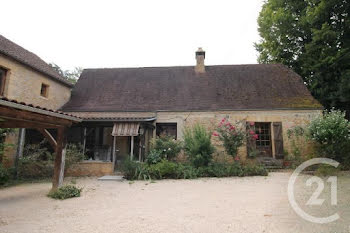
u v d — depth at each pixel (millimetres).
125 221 4098
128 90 14281
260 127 12297
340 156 9164
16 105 4781
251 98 12633
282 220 3912
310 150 10945
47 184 8609
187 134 10781
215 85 14016
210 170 9438
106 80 15492
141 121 10906
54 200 5973
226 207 4848
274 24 17141
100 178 9414
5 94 9688
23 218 4426
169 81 14844
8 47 10672
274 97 12547
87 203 5582
